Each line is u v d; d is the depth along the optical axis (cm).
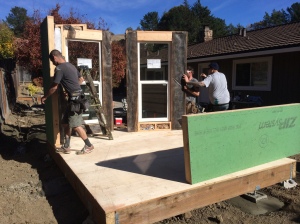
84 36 563
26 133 805
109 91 616
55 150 498
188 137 321
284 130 434
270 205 392
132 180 351
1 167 501
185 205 322
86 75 548
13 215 333
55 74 425
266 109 398
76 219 337
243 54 1135
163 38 612
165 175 367
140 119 641
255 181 383
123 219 284
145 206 296
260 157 403
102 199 298
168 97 649
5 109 991
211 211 366
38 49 1192
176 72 630
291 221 344
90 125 599
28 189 409
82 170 388
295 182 449
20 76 2141
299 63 990
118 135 598
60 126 510
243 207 385
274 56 1086
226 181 351
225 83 526
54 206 369
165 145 515
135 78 617
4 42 2405
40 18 1262
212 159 345
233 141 363
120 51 1357
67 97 466
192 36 4897
